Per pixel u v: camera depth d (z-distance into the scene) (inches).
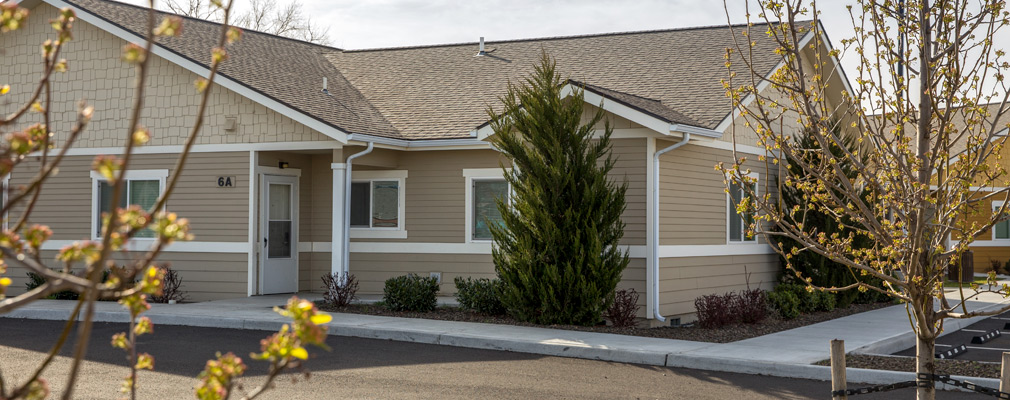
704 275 687.1
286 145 731.4
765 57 771.4
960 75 281.4
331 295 688.4
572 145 587.2
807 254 753.0
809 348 511.5
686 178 668.7
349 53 1003.9
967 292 920.9
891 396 400.8
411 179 768.9
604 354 496.4
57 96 800.3
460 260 749.3
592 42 905.5
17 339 533.6
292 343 124.5
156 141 771.4
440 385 412.2
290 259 791.1
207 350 503.5
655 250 629.3
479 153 743.7
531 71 859.4
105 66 784.3
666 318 639.8
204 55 784.3
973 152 280.7
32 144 128.5
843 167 668.1
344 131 694.5
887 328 622.8
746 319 624.1
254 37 932.0
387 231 775.1
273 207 775.1
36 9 807.7
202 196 759.1
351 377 428.1
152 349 504.4
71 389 102.0
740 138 730.8
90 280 103.6
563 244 584.4
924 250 273.6
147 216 110.0
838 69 774.5
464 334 542.9
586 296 576.7
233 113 751.1
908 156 273.3
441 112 802.2
